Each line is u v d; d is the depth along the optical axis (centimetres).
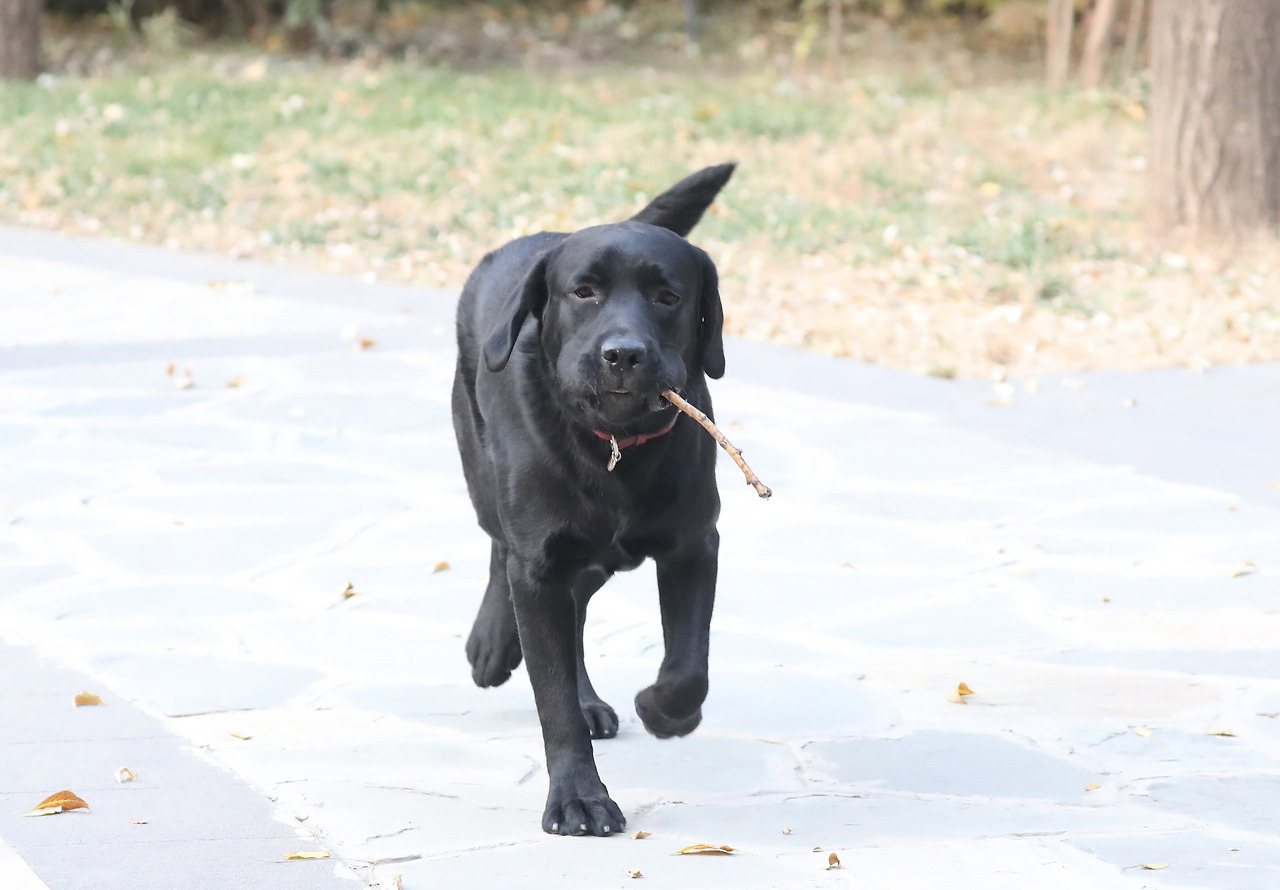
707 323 547
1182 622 754
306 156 2188
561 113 2431
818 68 2988
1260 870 483
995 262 1734
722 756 595
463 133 2308
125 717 618
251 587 807
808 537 903
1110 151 2234
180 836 505
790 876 480
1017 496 982
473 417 625
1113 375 1312
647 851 501
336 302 1594
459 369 648
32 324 1482
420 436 1133
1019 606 782
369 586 812
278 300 1600
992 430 1143
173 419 1170
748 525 926
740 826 525
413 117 2392
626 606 788
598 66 3012
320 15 2947
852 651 720
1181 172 1791
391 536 902
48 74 2798
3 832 504
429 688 668
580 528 532
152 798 536
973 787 561
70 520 920
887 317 1500
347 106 2483
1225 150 1764
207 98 2530
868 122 2380
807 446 1101
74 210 2036
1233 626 747
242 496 978
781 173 2108
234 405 1211
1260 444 1094
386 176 2100
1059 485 1005
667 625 554
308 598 791
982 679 680
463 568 845
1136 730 615
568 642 542
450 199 2011
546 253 538
